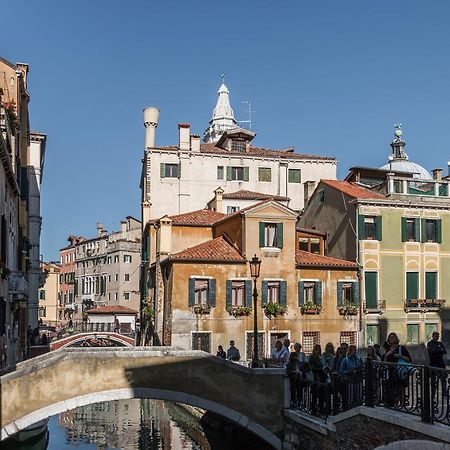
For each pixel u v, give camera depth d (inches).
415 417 400.2
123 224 2610.7
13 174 783.1
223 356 851.4
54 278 3152.1
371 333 1138.7
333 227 1245.7
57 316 3132.4
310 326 1092.5
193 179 1489.9
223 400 596.4
